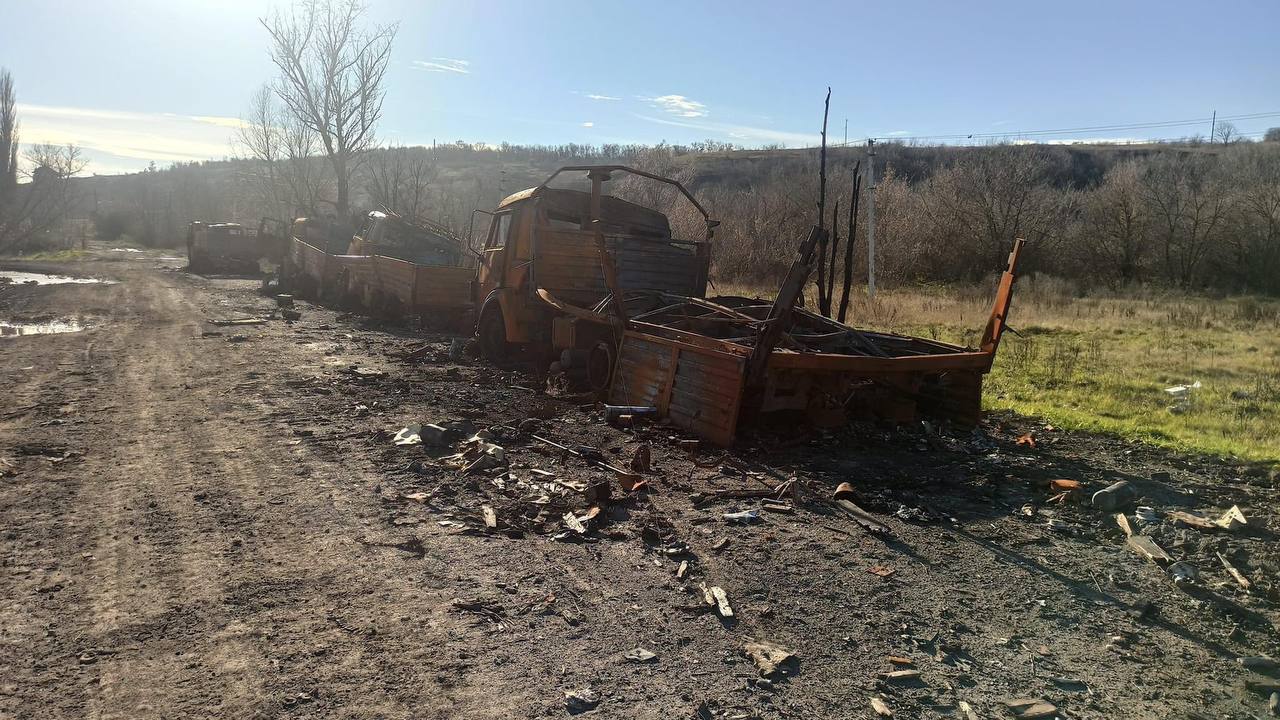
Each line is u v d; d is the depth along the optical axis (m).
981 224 41.28
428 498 5.49
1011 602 4.18
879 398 8.21
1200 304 28.27
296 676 3.23
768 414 7.98
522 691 3.17
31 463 6.18
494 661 3.39
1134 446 7.82
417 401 8.78
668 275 11.32
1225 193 38.59
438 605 3.91
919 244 38.22
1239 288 36.44
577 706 3.07
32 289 23.81
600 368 9.27
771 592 4.19
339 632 3.61
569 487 5.78
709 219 11.55
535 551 4.64
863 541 4.98
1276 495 6.12
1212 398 10.29
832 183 36.47
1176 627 3.94
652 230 11.78
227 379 9.99
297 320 17.20
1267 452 7.49
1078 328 19.81
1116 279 39.47
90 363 11.10
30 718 2.90
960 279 40.44
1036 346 15.32
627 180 33.31
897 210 38.09
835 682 3.33
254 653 3.41
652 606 3.99
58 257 45.72
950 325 19.72
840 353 8.10
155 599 3.91
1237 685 3.39
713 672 3.38
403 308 16.97
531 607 3.92
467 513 5.23
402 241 18.80
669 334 8.02
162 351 12.32
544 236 10.80
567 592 4.11
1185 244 38.75
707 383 7.28
